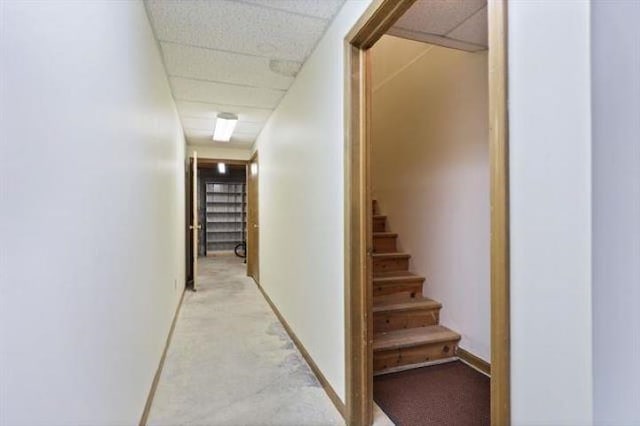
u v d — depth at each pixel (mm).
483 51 2398
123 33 1437
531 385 832
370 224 1867
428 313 2795
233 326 3465
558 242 771
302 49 2484
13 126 630
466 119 2555
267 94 3443
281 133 3629
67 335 864
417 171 3109
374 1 1553
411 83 3178
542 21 803
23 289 662
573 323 742
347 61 1847
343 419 1892
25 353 670
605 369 711
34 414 703
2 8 597
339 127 1991
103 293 1148
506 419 884
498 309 902
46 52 757
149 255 2039
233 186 10602
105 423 1167
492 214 923
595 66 708
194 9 1982
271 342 3033
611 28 716
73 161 903
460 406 2004
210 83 3146
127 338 1479
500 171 897
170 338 3051
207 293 4930
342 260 1940
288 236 3301
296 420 1882
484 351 2402
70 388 881
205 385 2252
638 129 738
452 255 2699
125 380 1442
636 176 736
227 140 5512
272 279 4148
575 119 736
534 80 822
